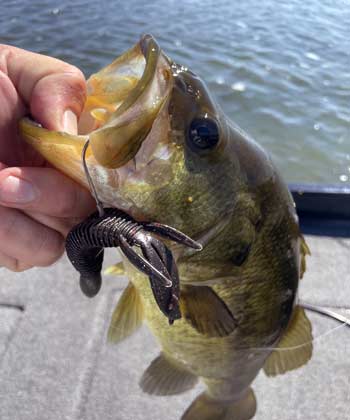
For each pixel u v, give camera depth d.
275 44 0.99
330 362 0.27
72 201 0.15
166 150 0.14
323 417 0.25
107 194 0.14
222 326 0.18
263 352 0.20
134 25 1.06
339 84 0.85
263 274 0.17
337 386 0.26
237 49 0.96
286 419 0.25
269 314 0.18
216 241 0.16
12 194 0.14
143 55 0.15
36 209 0.15
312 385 0.26
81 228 0.14
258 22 1.11
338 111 0.78
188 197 0.15
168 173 0.15
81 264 0.14
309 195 0.36
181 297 0.17
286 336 0.20
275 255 0.17
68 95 0.15
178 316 0.13
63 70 0.16
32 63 0.16
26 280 0.32
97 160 0.13
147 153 0.14
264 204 0.16
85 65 0.89
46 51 0.93
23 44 0.95
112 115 0.14
